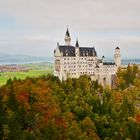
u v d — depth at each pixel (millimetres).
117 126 184500
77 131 156125
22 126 145250
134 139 167250
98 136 170875
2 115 143625
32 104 178500
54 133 141625
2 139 127500
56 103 196875
